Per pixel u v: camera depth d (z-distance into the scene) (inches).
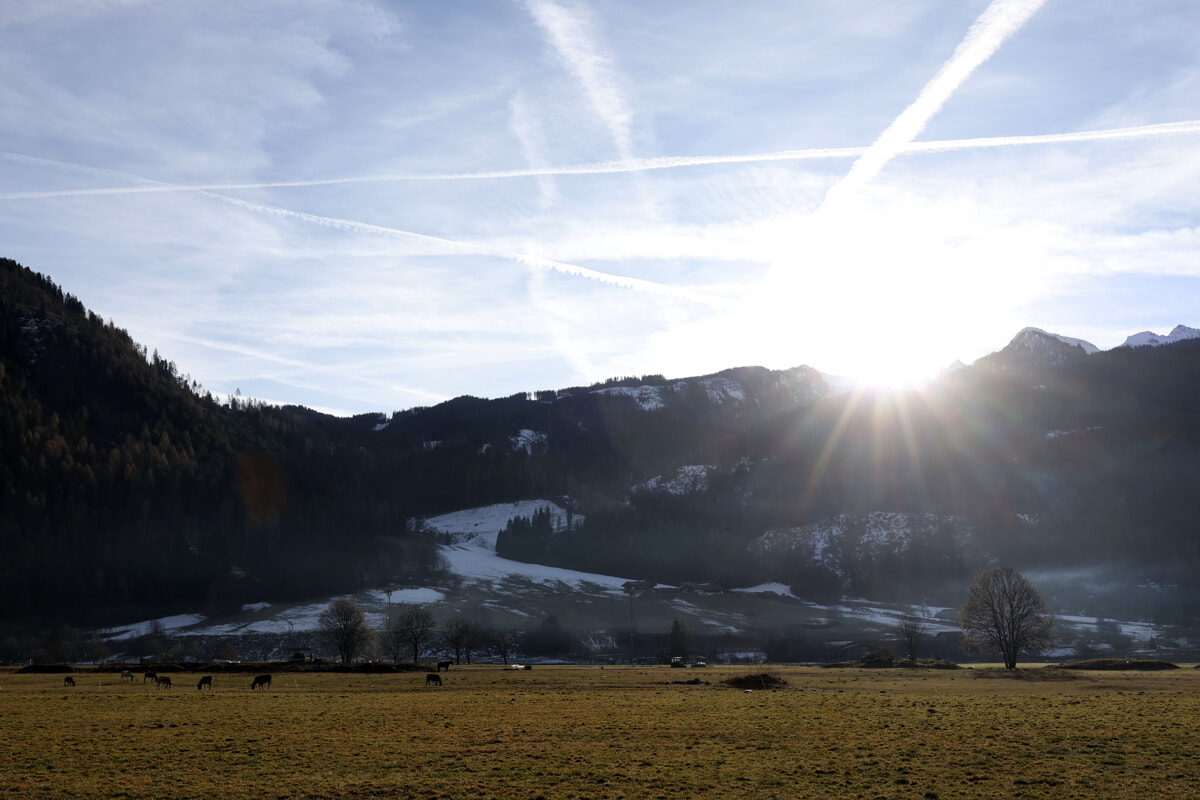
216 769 1542.8
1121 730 1873.8
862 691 3051.2
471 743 1809.8
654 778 1462.8
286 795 1355.8
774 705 2509.8
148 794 1360.7
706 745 1775.3
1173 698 2566.4
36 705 2588.6
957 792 1363.2
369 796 1354.6
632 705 2551.7
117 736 1905.8
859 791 1375.5
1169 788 1371.8
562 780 1453.0
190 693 3115.2
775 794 1358.3
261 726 2078.0
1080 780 1429.6
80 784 1422.2
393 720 2186.3
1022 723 2007.9
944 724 2017.7
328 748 1748.3
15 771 1519.4
